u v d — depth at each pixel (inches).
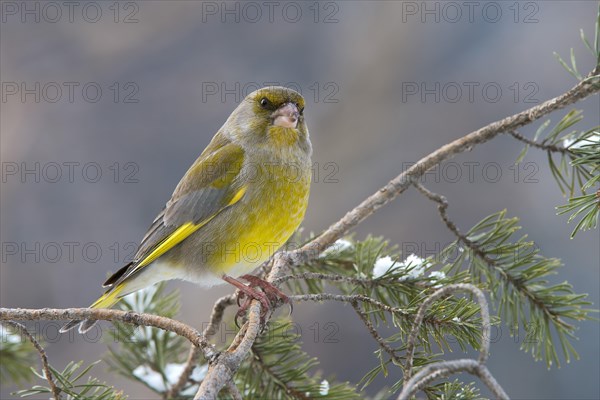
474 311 189.3
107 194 573.0
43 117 584.4
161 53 615.8
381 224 535.2
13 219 552.1
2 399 404.2
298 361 220.7
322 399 216.7
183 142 597.6
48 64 597.3
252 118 265.0
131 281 254.1
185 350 242.1
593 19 586.9
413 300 191.8
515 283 213.9
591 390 434.6
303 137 266.8
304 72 634.8
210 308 502.6
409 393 131.4
